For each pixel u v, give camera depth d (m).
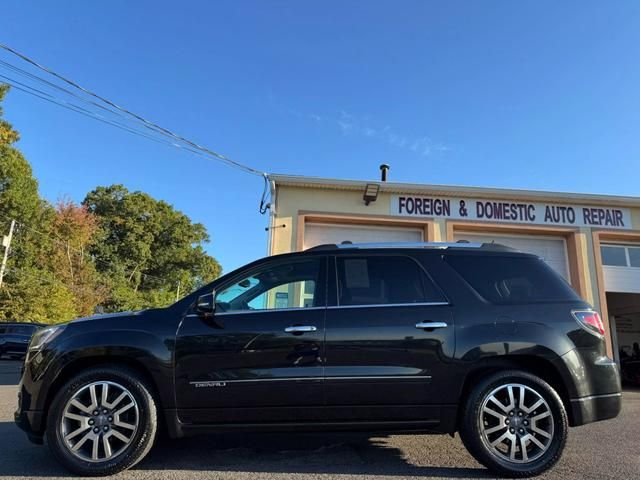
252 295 4.41
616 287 11.95
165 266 63.75
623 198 11.83
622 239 12.17
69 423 3.96
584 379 4.06
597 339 4.20
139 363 4.09
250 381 4.01
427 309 4.18
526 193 11.78
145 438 3.94
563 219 11.95
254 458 4.51
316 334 4.08
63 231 41.28
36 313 31.45
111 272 53.12
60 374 4.07
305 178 11.52
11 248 35.03
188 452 4.70
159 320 4.21
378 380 4.00
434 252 4.50
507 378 4.03
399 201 11.80
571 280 11.79
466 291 4.28
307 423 4.02
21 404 4.09
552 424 3.97
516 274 4.41
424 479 3.93
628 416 7.00
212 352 4.06
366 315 4.16
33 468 4.13
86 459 3.89
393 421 4.03
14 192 35.94
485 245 4.64
